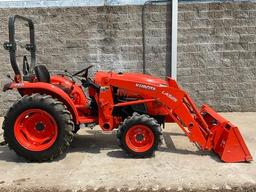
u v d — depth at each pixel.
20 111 5.24
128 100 5.65
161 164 5.14
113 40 7.94
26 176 4.82
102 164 5.18
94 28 7.90
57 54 7.98
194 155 5.49
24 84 5.33
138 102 5.50
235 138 5.18
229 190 4.38
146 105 5.61
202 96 8.08
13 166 5.17
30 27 5.86
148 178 4.70
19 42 7.90
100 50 7.97
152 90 5.47
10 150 5.83
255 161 5.24
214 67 8.06
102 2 7.85
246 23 7.95
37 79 5.62
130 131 5.31
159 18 7.88
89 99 5.89
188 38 7.95
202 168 5.00
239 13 7.91
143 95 5.52
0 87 8.03
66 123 5.22
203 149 5.55
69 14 7.85
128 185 4.51
